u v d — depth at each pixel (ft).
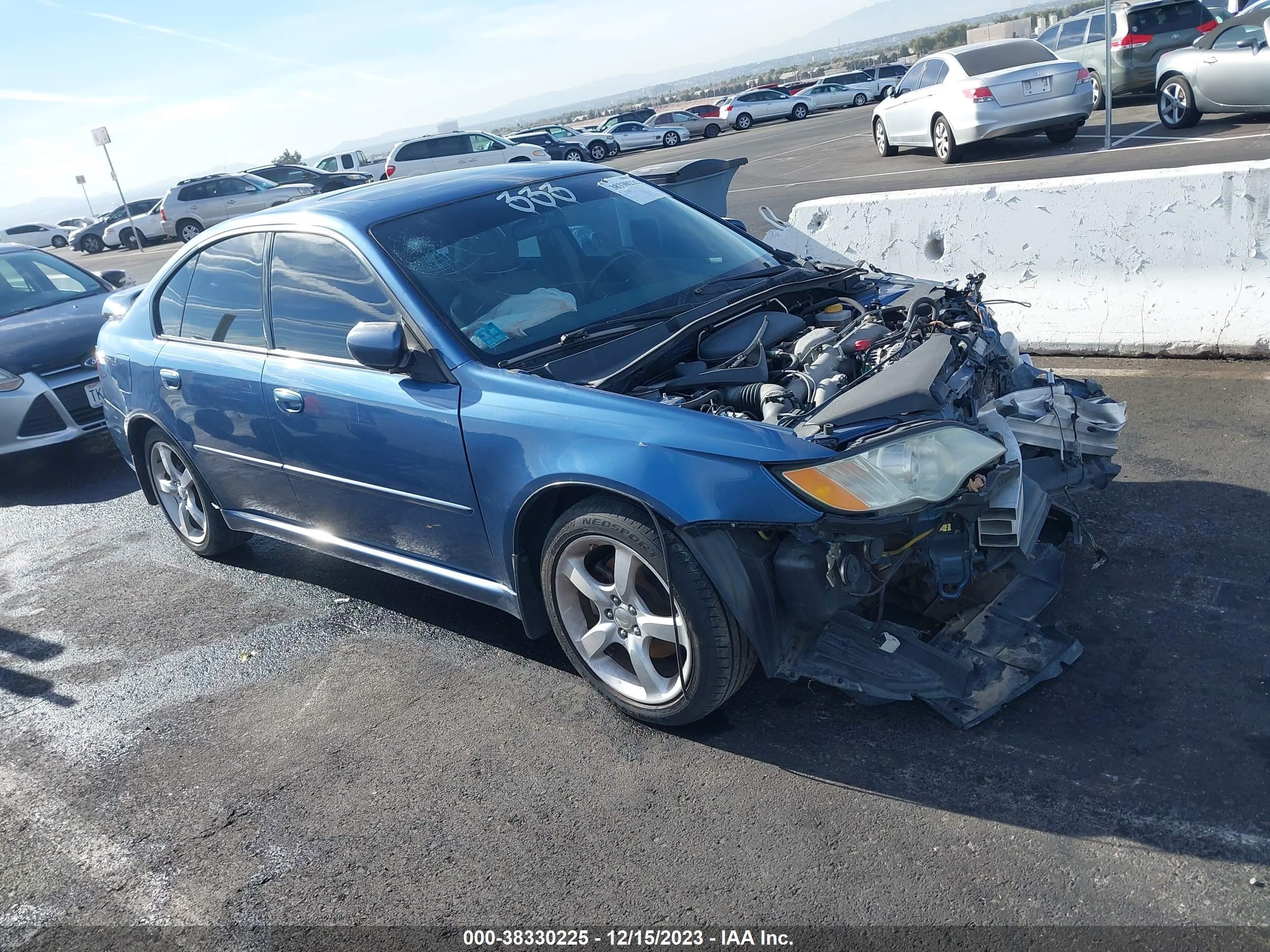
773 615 9.21
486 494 10.61
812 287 12.32
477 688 11.68
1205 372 17.38
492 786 9.85
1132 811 8.18
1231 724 8.96
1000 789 8.66
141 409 15.40
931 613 10.58
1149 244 18.02
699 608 9.20
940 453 8.72
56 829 10.30
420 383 11.12
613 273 12.27
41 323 22.84
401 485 11.62
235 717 11.85
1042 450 11.50
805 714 10.18
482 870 8.76
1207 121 44.60
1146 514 12.91
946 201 19.81
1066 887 7.55
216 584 15.80
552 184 13.50
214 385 13.62
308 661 12.91
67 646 14.42
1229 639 10.12
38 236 137.80
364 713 11.50
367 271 11.73
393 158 93.20
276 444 13.03
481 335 11.06
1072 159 40.98
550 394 10.05
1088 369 18.43
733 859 8.39
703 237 13.57
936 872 7.90
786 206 43.75
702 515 8.88
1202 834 7.83
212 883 9.14
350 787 10.18
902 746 9.44
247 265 13.58
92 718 12.36
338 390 11.84
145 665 13.48
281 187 94.38
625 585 9.88
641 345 10.93
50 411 21.86
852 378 10.28
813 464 8.67
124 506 20.39
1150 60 51.98
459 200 12.74
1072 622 10.84
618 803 9.32
